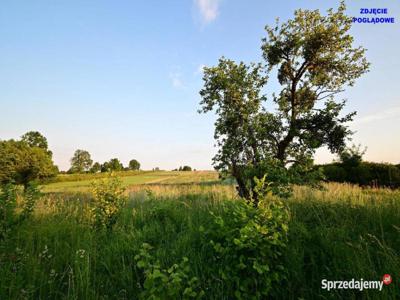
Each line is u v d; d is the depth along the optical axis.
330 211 5.01
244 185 7.21
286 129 7.13
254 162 7.01
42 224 5.20
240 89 7.43
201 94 7.90
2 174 21.44
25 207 4.92
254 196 5.53
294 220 4.42
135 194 12.97
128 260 3.75
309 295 2.73
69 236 4.75
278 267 2.74
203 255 3.43
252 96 7.38
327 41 6.83
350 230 3.97
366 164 13.94
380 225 3.78
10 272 3.07
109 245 4.31
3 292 2.77
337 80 7.36
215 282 2.85
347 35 6.73
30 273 3.20
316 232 3.89
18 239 4.09
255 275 2.62
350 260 2.92
